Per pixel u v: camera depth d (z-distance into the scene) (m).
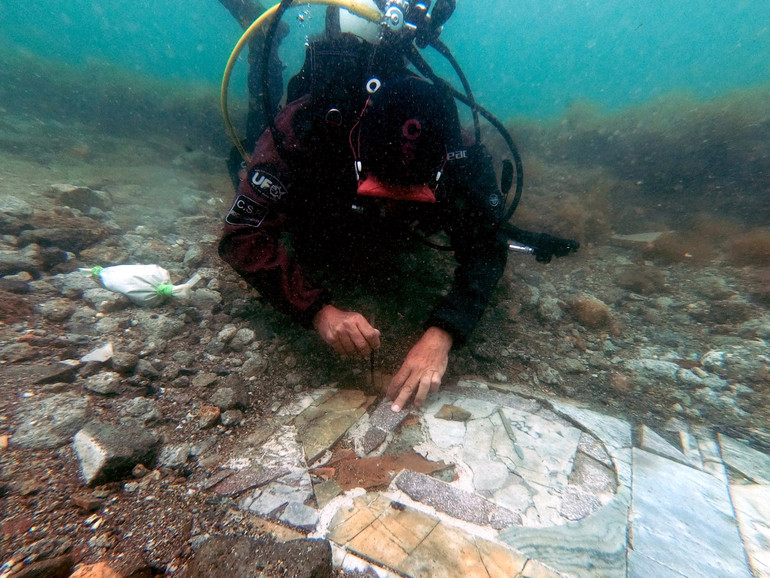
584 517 1.04
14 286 1.65
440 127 1.22
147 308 1.79
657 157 5.32
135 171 4.04
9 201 2.18
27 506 0.87
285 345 1.78
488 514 1.03
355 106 1.34
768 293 2.37
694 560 0.94
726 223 3.51
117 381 1.31
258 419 1.40
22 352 1.32
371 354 1.51
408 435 1.33
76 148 4.28
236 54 2.05
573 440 1.35
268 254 1.46
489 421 1.42
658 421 1.58
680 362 1.94
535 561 0.91
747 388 1.72
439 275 2.57
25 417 1.08
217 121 6.75
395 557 0.90
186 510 0.97
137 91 7.62
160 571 0.81
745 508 1.12
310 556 0.80
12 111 5.25
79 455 1.00
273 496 1.05
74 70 8.56
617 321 2.33
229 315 1.90
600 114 7.59
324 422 1.37
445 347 1.51
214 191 3.95
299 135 1.43
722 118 5.54
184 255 2.37
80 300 1.72
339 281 2.21
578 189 4.71
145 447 1.07
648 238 3.37
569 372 1.89
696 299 2.50
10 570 0.74
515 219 3.76
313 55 1.44
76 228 2.19
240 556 0.79
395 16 1.28
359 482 1.12
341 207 1.67
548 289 2.73
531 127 7.38
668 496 1.14
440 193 1.62
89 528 0.87
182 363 1.53
